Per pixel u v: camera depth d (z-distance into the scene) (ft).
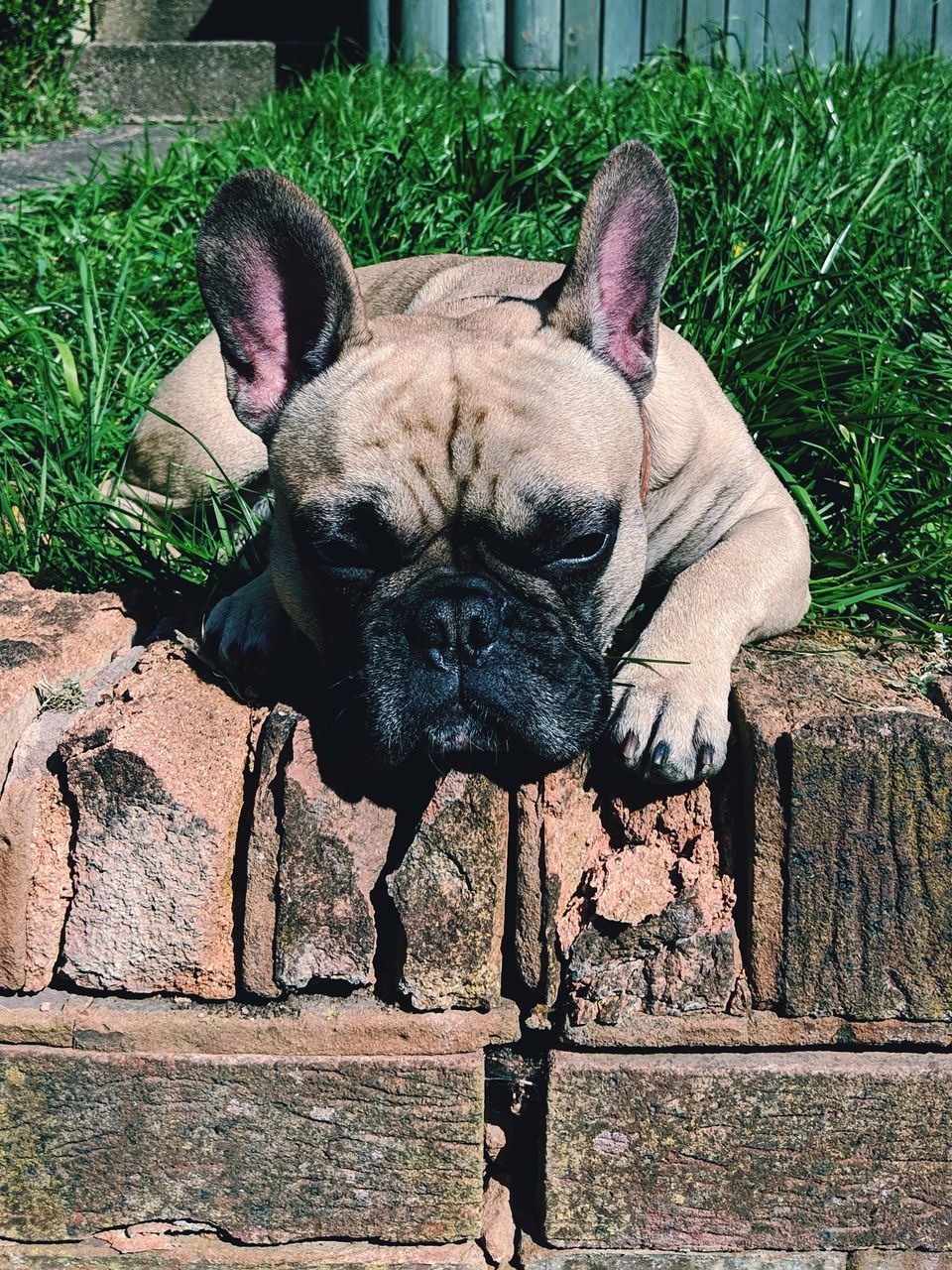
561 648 1.84
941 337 2.81
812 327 2.75
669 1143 1.85
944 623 2.30
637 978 1.85
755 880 1.81
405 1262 1.91
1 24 6.59
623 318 2.08
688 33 6.28
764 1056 1.85
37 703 1.96
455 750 1.78
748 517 2.33
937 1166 1.85
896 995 1.82
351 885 1.84
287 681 2.06
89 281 3.24
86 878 1.86
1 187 4.72
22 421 2.78
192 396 2.76
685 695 1.87
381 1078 1.86
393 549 1.89
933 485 2.52
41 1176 1.90
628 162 2.02
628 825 1.89
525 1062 1.89
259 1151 1.88
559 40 6.30
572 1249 1.90
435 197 3.55
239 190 2.03
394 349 2.06
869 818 1.78
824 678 2.01
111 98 7.03
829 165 3.42
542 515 1.87
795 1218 1.87
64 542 2.51
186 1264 1.91
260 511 2.64
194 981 1.89
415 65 6.06
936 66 5.01
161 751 1.85
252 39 7.74
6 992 1.91
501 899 1.85
